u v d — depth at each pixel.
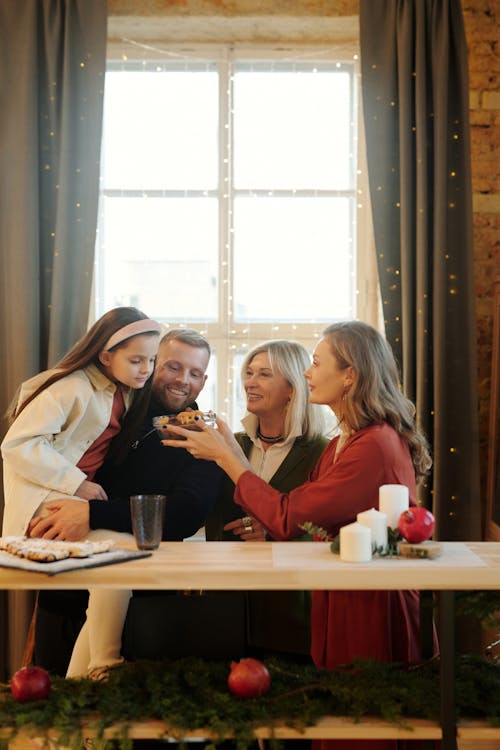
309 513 2.02
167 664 1.96
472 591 1.93
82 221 3.28
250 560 1.82
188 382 2.59
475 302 3.26
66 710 1.83
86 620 2.44
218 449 2.22
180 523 2.32
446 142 3.25
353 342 2.15
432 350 3.27
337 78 3.64
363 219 3.62
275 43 3.62
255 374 2.59
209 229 3.65
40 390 2.33
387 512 1.91
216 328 3.62
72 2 3.30
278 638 2.44
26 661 2.53
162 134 3.65
